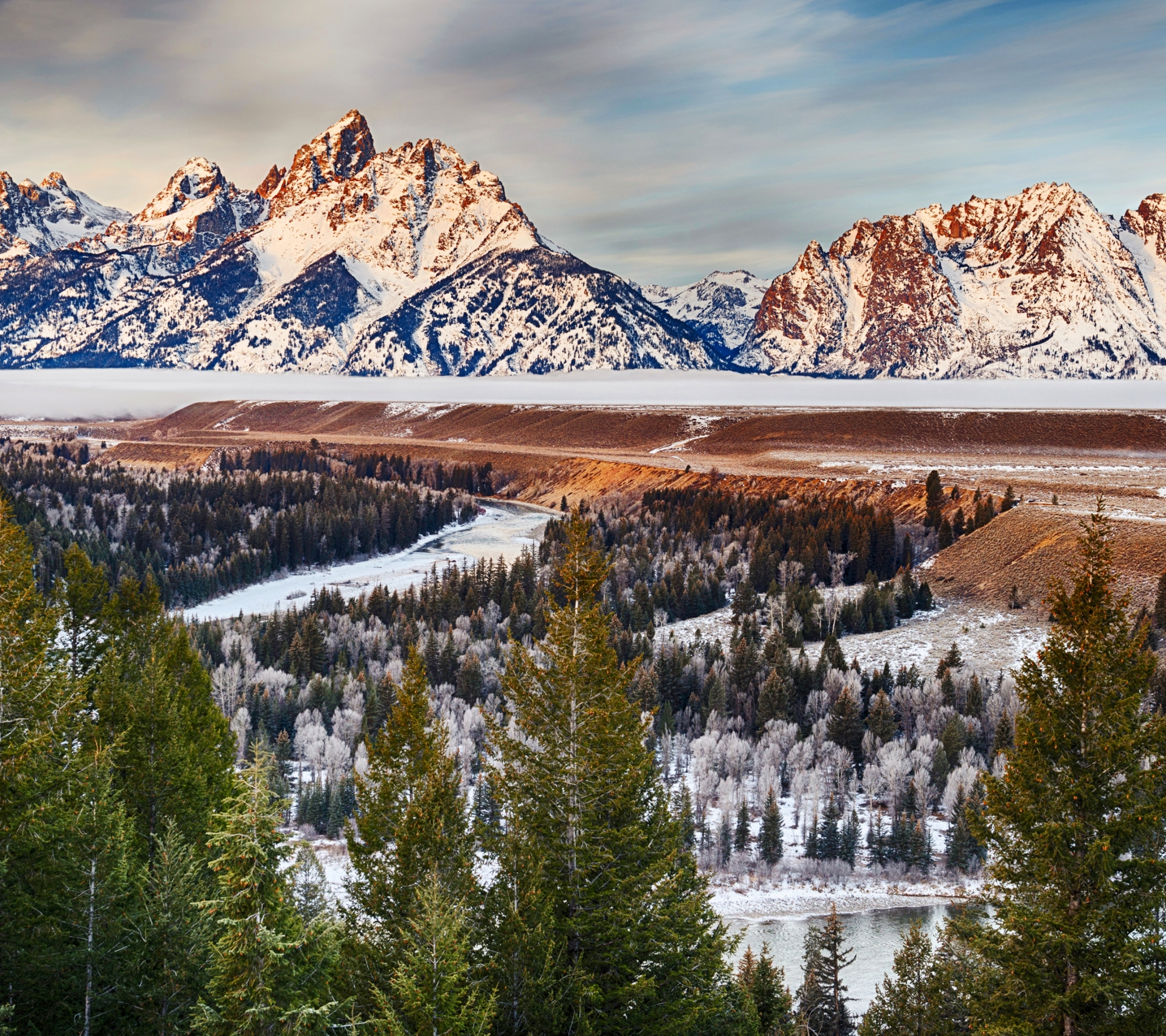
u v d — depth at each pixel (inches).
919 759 4156.0
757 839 3924.7
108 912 1224.2
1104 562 1123.9
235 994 900.6
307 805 3747.5
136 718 1676.9
